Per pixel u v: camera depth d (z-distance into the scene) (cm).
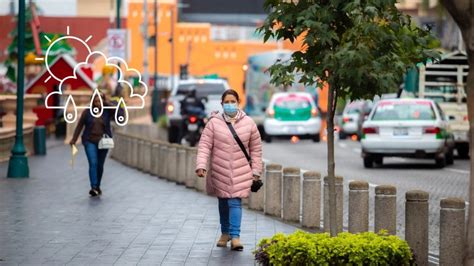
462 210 1647
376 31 1570
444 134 4550
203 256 1997
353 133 7725
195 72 17088
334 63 1590
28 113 5381
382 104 4578
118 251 2062
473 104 1403
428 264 1772
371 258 1542
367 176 4103
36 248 2105
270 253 1584
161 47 16900
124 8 16012
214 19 18538
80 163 4572
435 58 1636
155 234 2302
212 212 2723
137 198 3091
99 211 2745
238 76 17212
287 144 6900
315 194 2408
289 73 1669
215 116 2089
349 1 1595
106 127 3130
